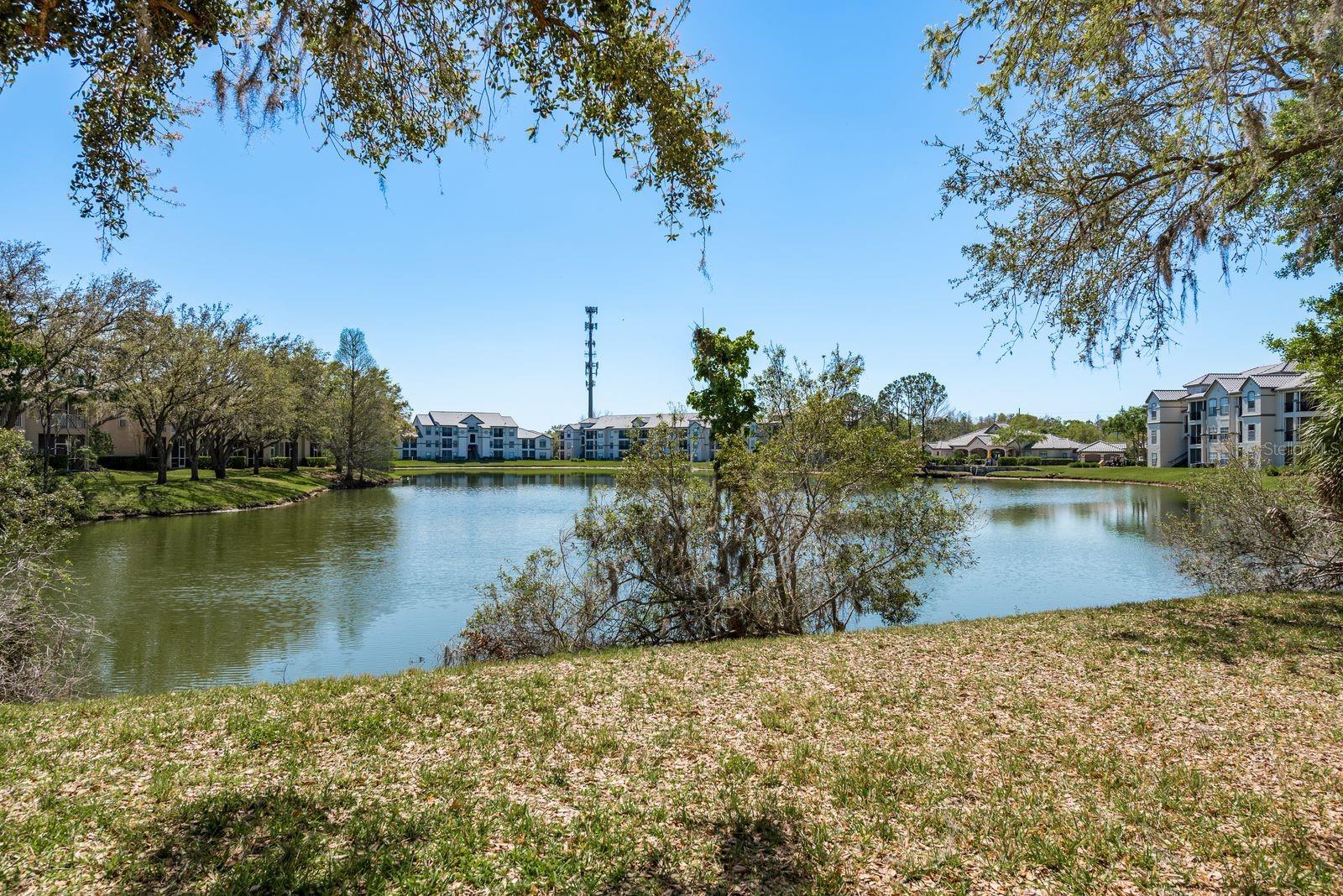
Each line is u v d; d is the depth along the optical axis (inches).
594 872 170.1
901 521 557.0
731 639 501.7
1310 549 600.1
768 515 573.9
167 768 226.2
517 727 266.1
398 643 567.8
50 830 185.0
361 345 2677.2
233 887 161.9
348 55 231.0
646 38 226.8
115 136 234.2
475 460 5344.5
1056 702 286.5
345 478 2642.7
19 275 1128.2
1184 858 174.2
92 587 776.3
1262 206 374.9
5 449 484.7
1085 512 1574.8
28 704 330.6
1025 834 185.9
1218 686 300.2
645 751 242.7
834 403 551.8
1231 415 2576.3
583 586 544.1
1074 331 408.2
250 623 629.3
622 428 5403.5
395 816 195.5
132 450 2365.9
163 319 1450.5
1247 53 290.4
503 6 224.2
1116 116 346.6
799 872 170.6
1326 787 208.1
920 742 247.6
